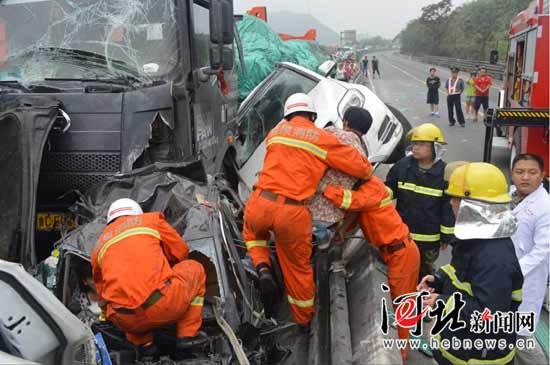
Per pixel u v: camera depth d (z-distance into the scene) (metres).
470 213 2.68
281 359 3.60
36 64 4.82
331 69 8.19
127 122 4.27
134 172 4.13
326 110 6.21
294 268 3.78
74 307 3.52
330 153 3.58
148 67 4.75
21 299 2.34
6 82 4.75
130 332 3.09
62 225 4.30
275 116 6.65
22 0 4.90
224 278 3.46
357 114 3.93
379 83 33.19
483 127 15.27
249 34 10.64
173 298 2.96
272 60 10.23
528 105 8.02
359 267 4.66
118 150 4.22
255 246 3.86
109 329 3.28
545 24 7.39
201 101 5.16
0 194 3.81
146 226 3.14
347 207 3.67
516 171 3.85
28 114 3.95
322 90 6.37
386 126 6.61
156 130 4.38
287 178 3.59
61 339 2.34
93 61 4.80
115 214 3.24
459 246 2.84
